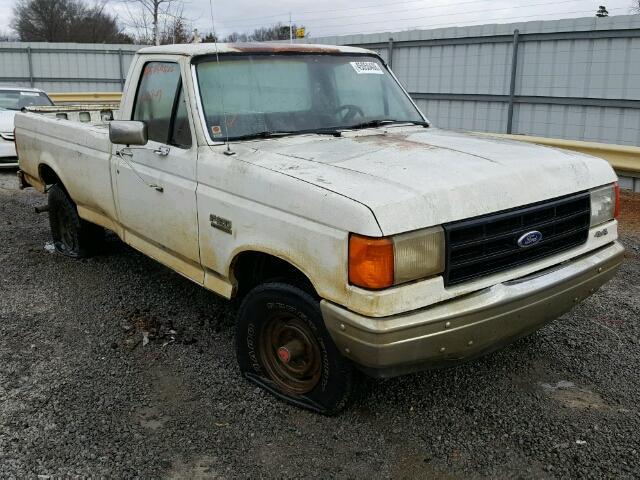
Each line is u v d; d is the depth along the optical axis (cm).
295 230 297
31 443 306
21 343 418
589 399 346
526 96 1116
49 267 579
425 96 1293
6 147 1117
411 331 270
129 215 450
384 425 324
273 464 294
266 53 412
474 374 375
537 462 293
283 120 394
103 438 312
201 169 362
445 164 311
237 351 366
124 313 470
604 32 986
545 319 322
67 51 2217
